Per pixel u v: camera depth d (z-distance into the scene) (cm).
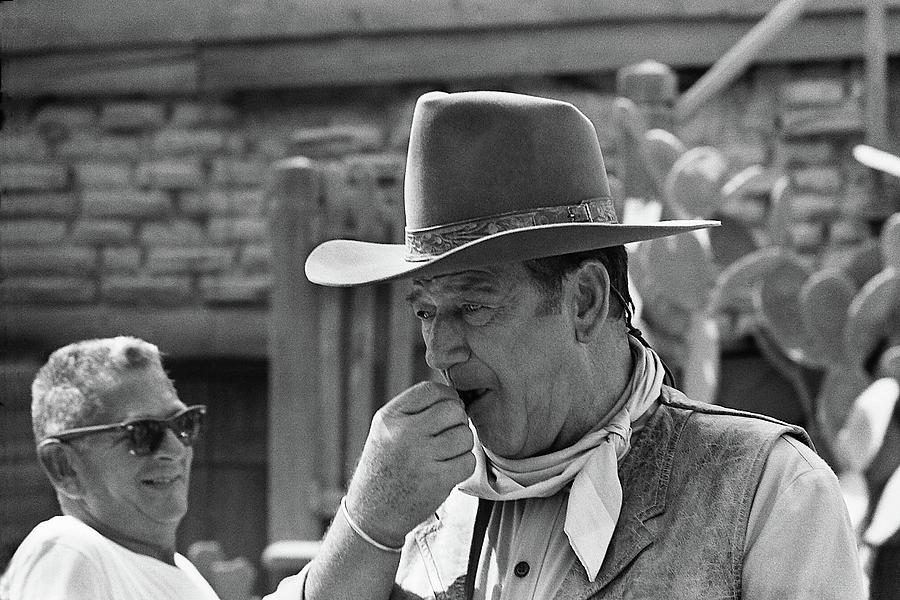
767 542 197
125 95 752
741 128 688
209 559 499
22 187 755
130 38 740
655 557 201
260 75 728
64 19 746
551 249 200
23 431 720
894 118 674
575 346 209
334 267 228
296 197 576
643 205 551
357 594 208
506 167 205
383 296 607
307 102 737
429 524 229
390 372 582
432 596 219
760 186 669
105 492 300
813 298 555
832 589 194
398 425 205
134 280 745
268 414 753
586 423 213
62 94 751
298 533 571
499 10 701
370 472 207
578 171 210
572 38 696
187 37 733
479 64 706
